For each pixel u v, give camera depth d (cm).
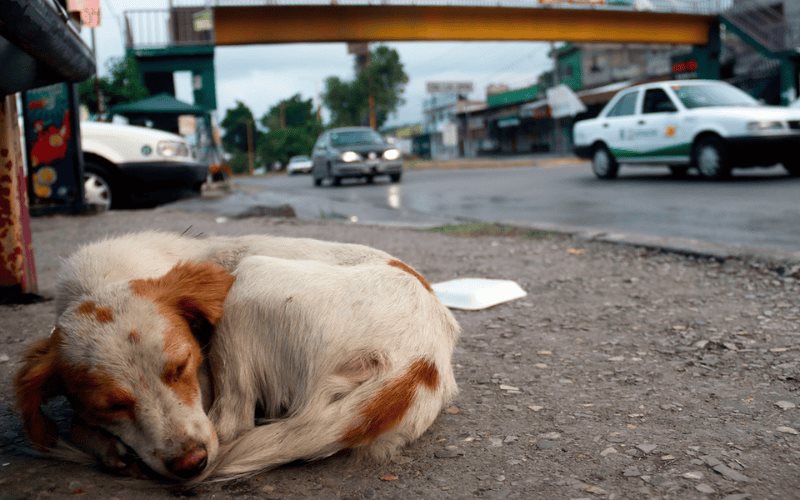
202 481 189
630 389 270
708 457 204
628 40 3158
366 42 2855
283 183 2266
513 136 5131
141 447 181
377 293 216
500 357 316
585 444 218
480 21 2972
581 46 4391
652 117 1266
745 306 396
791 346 315
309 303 207
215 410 205
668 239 607
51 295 447
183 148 1041
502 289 436
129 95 2156
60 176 883
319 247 254
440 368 218
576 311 402
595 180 1434
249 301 210
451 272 525
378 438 198
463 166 3173
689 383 274
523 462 206
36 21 248
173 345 185
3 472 198
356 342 203
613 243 621
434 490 189
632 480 192
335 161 1742
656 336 345
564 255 584
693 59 3400
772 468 197
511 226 750
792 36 2867
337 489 189
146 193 1010
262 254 250
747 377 279
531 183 1496
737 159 1116
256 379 209
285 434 191
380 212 1055
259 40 2716
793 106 1246
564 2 3006
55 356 185
